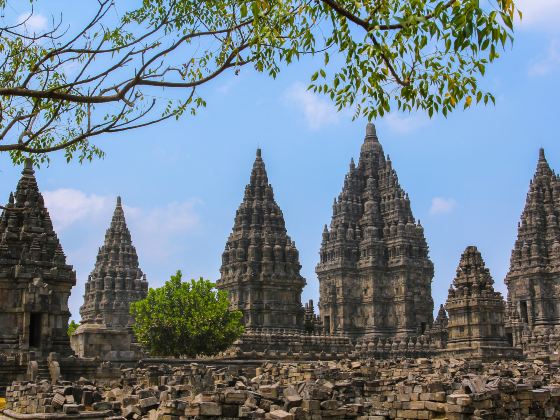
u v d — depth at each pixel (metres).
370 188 141.00
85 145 24.23
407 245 132.88
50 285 61.28
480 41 14.50
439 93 17.03
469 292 91.75
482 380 30.48
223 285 107.25
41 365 52.97
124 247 146.75
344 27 16.53
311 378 42.59
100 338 61.25
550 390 31.80
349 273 134.75
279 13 17.52
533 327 117.00
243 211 110.75
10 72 22.00
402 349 106.38
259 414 27.02
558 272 117.50
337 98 18.14
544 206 125.56
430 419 30.12
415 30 15.05
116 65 18.98
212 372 48.28
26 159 24.38
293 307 106.00
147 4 21.03
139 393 34.03
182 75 21.08
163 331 83.06
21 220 63.66
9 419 33.50
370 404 33.22
